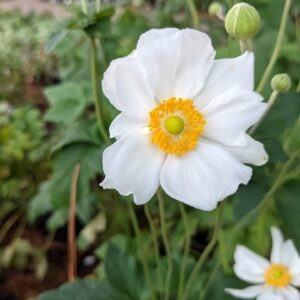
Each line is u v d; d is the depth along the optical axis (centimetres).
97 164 22
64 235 34
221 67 13
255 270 19
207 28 28
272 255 19
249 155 13
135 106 13
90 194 29
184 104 13
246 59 13
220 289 20
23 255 32
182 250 27
